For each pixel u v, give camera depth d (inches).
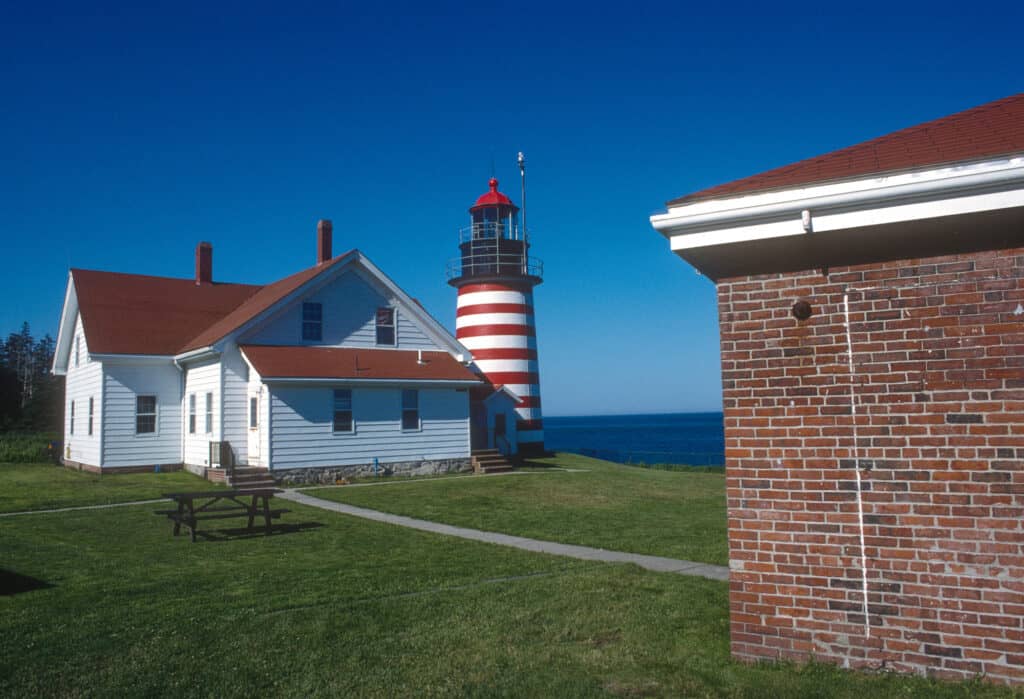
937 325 241.9
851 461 249.8
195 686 256.1
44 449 1314.0
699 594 365.4
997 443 231.8
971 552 233.0
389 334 1108.5
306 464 956.6
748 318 267.6
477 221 1369.3
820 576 251.8
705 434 5753.0
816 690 231.5
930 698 221.8
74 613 342.3
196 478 957.8
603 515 693.9
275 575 423.8
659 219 265.9
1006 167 221.3
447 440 1087.0
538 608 343.6
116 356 1019.9
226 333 968.9
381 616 334.3
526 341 1365.7
